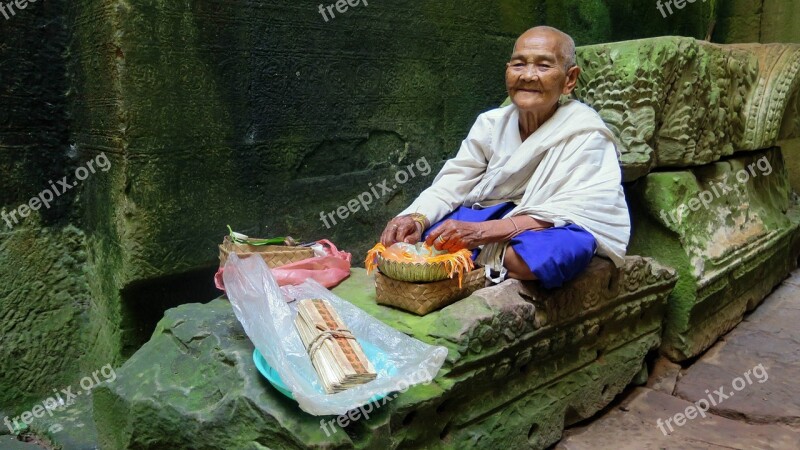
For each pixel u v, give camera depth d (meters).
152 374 2.17
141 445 2.10
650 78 2.91
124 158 2.65
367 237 3.65
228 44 2.89
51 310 3.05
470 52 3.97
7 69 2.77
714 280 3.13
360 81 3.44
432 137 3.86
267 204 3.16
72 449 2.60
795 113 4.34
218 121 2.91
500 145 2.69
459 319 2.05
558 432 2.44
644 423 2.58
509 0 4.13
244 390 1.84
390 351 2.00
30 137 2.89
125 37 2.56
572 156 2.45
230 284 2.29
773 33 5.54
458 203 2.82
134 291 2.90
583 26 4.70
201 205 2.91
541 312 2.29
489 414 2.20
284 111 3.15
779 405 2.66
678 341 3.08
